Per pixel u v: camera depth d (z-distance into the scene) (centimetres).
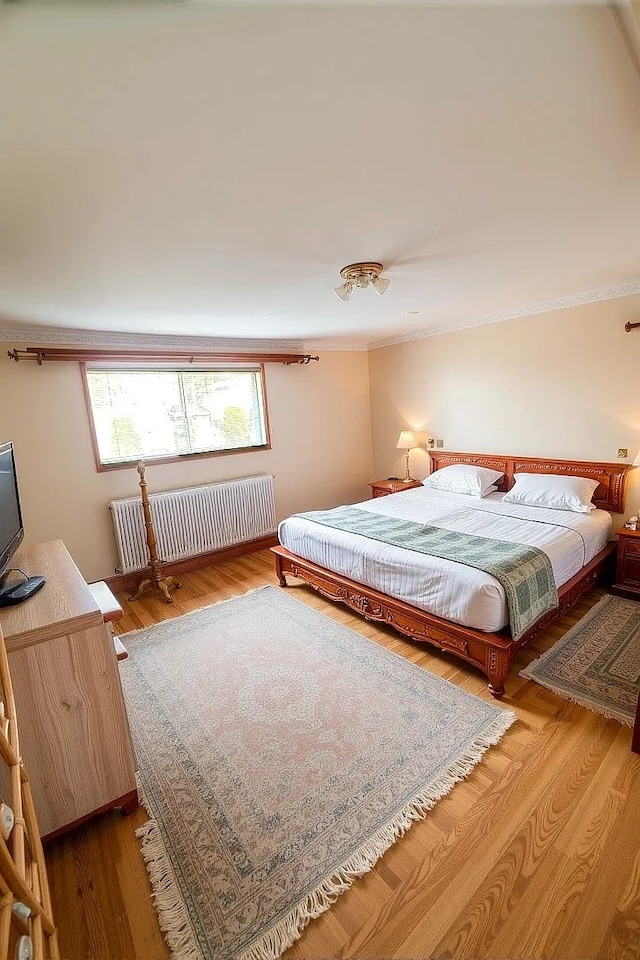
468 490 411
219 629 299
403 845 145
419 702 214
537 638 264
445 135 123
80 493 360
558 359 366
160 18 77
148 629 304
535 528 305
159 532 389
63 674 145
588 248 228
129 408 387
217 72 92
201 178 136
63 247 180
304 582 380
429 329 464
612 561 327
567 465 367
